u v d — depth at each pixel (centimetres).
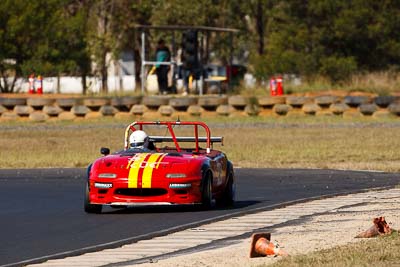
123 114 15212
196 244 4562
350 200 6238
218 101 15200
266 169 8981
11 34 18288
